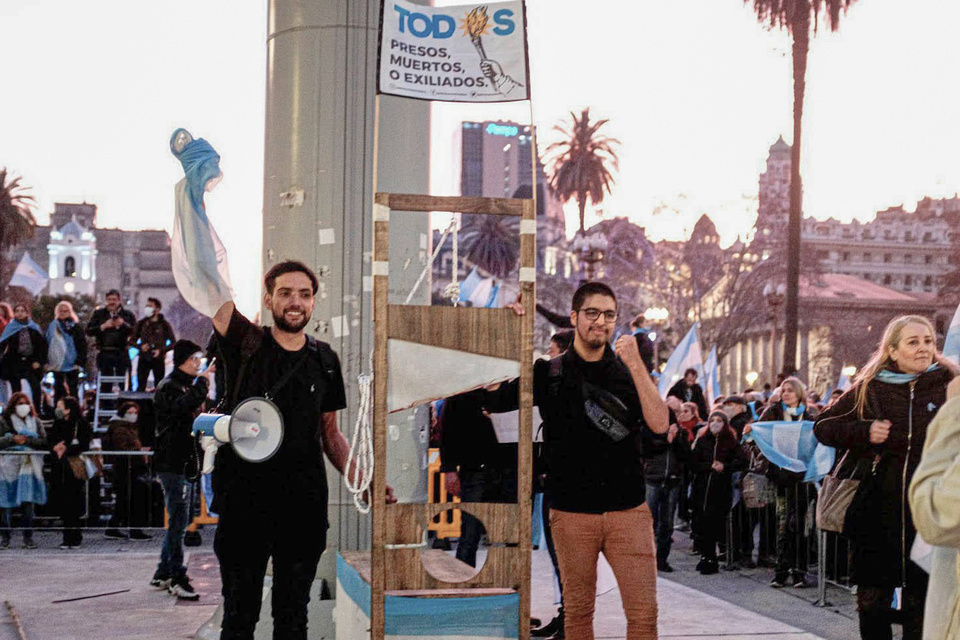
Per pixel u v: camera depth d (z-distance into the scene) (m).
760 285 61.47
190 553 11.40
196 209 4.42
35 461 12.30
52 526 13.58
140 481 12.98
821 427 5.45
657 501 10.79
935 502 2.64
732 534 11.09
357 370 6.29
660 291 64.88
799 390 10.17
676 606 8.05
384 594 4.30
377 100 4.66
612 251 68.56
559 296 77.00
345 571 5.40
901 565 5.18
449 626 4.32
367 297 6.33
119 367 16.89
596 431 4.65
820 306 91.50
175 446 8.36
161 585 8.73
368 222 6.36
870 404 5.30
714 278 63.84
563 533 4.71
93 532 13.57
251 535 4.43
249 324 4.58
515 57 4.72
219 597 8.45
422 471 6.28
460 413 7.05
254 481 4.43
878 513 5.24
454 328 4.38
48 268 146.75
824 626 7.68
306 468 4.51
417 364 4.34
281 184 6.46
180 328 93.50
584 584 4.72
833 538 9.62
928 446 2.77
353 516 6.29
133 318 17.12
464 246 77.12
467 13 4.72
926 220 131.62
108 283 148.50
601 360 4.74
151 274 149.50
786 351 33.81
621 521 4.64
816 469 9.12
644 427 4.97
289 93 6.45
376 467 4.32
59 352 17.25
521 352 4.42
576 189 71.75
